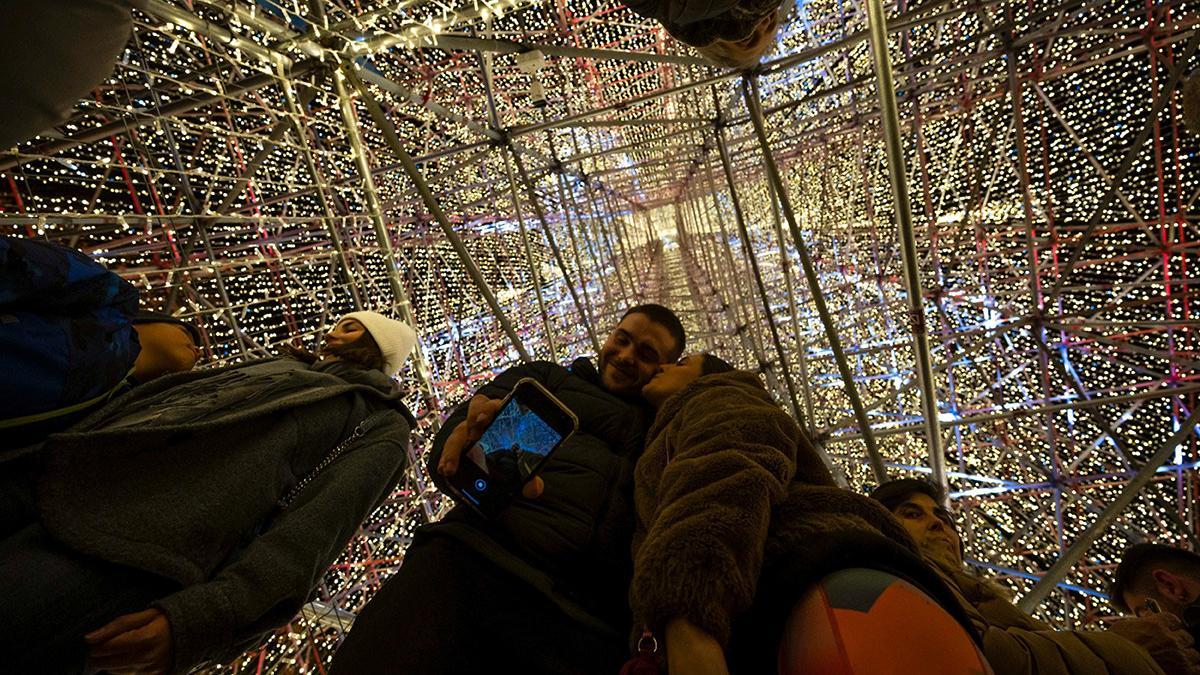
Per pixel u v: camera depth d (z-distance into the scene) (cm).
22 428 80
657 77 564
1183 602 182
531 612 87
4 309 76
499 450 98
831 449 611
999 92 446
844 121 559
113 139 233
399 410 161
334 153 271
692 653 54
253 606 93
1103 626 424
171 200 277
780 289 877
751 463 69
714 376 97
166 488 95
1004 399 585
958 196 622
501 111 486
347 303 404
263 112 299
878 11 199
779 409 84
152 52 224
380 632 85
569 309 877
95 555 81
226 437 109
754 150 697
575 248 511
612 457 109
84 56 49
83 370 84
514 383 128
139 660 81
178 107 215
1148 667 79
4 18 36
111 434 87
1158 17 360
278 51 223
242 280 322
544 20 420
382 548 359
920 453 621
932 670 50
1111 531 463
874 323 720
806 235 855
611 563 96
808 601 58
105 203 246
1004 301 567
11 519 83
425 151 498
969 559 452
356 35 232
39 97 51
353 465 127
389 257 287
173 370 133
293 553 103
